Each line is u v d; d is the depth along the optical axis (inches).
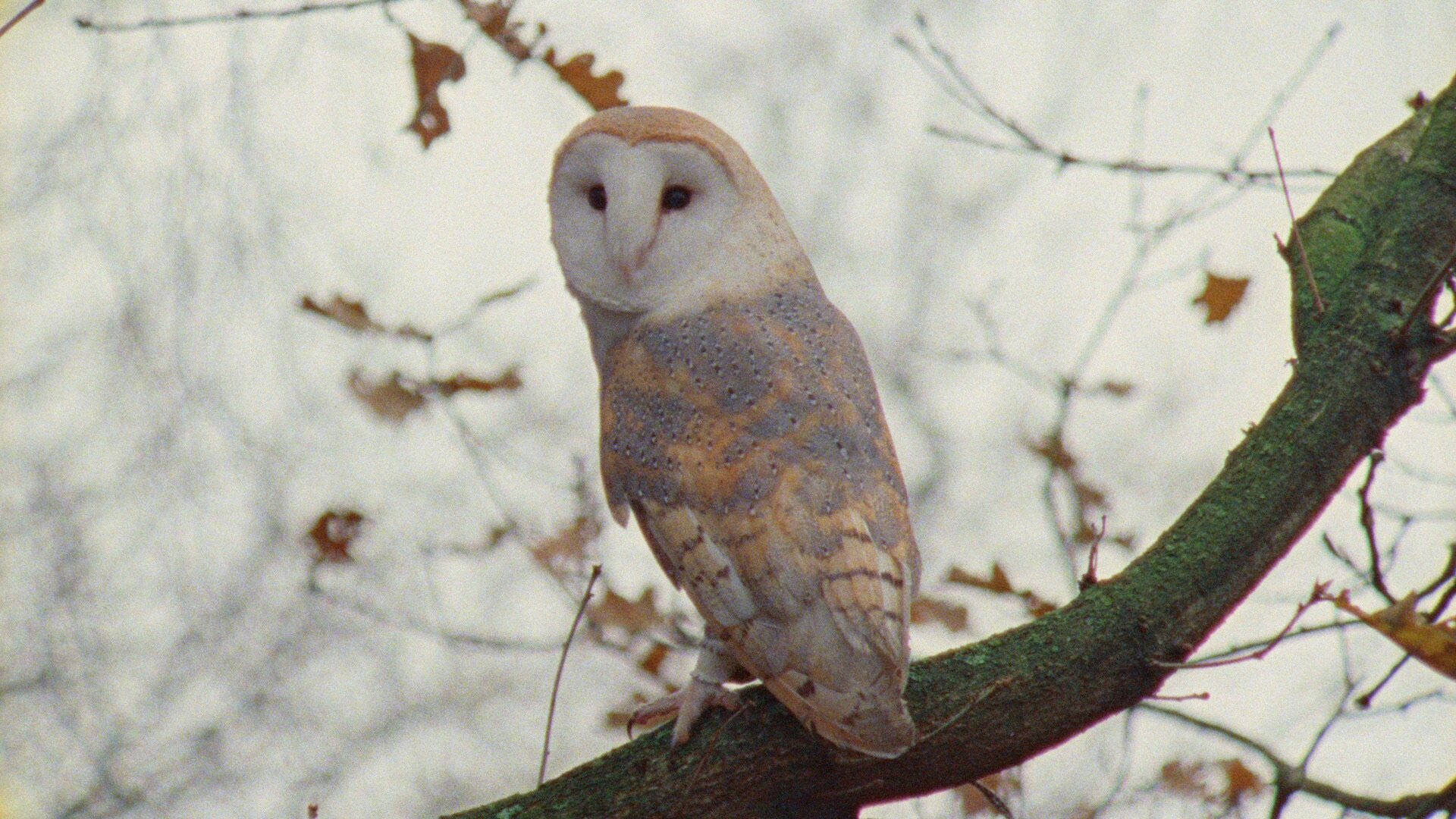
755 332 306.3
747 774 277.3
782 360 299.4
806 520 274.2
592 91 376.5
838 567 269.6
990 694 271.0
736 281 321.7
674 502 290.4
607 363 331.0
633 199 320.8
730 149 331.3
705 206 326.0
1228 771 414.3
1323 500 284.4
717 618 278.7
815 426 287.4
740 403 293.0
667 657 418.0
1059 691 271.6
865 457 286.8
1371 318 297.7
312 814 267.3
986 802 411.8
